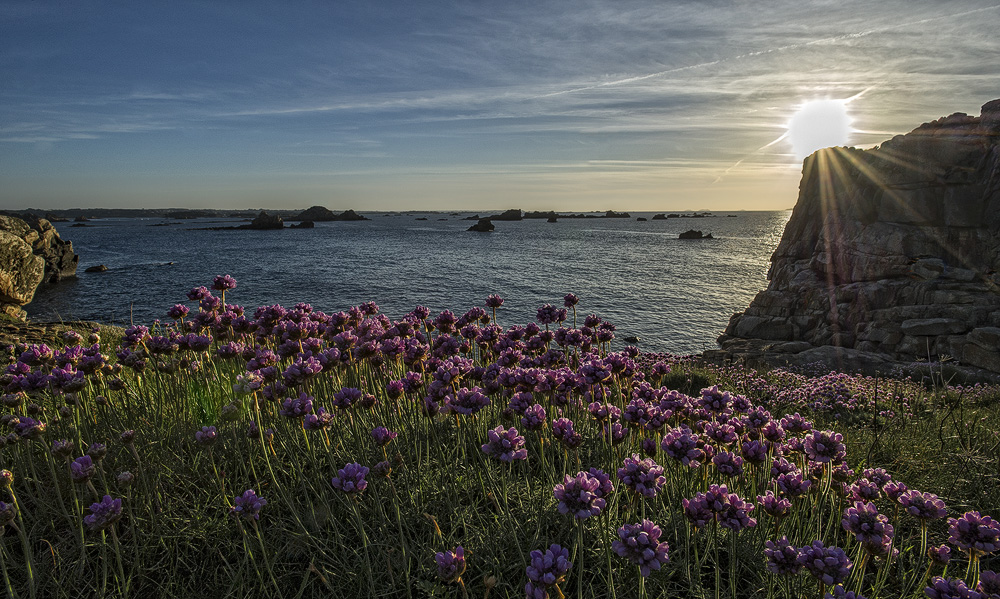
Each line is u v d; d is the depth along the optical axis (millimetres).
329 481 3678
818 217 29172
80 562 2777
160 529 3195
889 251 24547
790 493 2975
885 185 25719
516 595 2717
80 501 3148
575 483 2393
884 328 21609
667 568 2951
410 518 3369
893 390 9805
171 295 39906
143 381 5137
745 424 3555
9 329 8727
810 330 25469
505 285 49375
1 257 16438
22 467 3441
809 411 8125
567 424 3213
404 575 2926
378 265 67875
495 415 4891
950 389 11023
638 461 2844
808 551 2350
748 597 2812
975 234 22578
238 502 2738
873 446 5180
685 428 3277
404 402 4562
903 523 3654
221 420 4230
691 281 52844
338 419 4336
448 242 117188
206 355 5121
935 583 2273
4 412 4199
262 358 4336
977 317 19656
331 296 42531
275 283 50125
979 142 23266
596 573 2904
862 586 3018
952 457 4859
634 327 32219
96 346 4426
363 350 4598
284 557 3092
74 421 3920
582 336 5809
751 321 27062
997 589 2219
